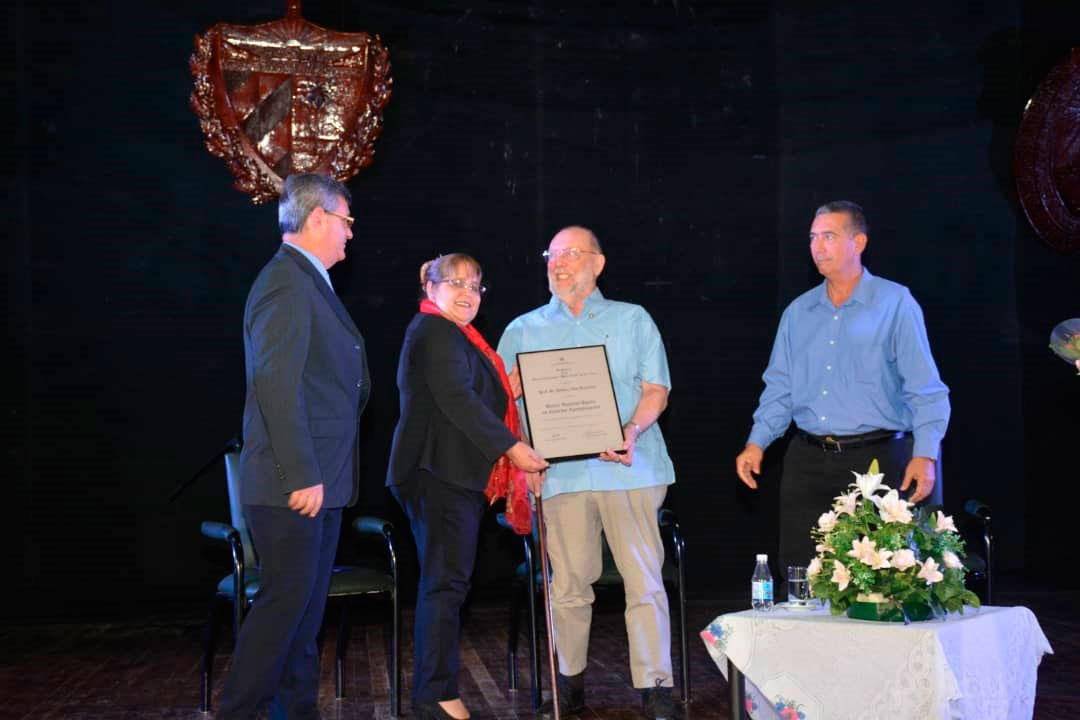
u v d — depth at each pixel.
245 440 3.30
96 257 5.82
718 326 6.39
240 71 5.88
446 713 3.60
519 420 3.94
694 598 6.20
